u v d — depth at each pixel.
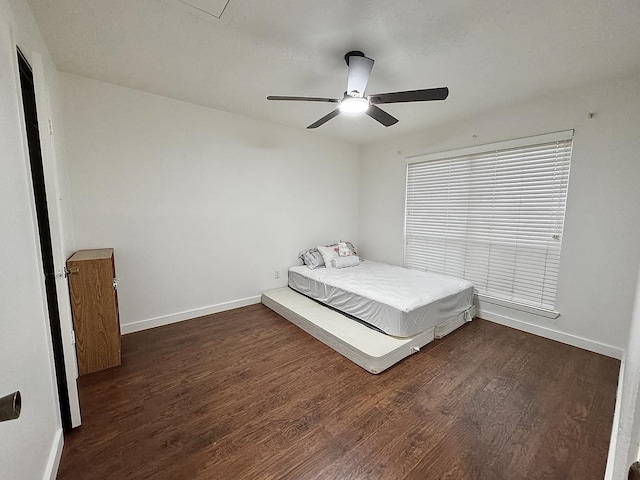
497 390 2.02
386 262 4.51
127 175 2.75
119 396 1.93
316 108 3.18
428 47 1.95
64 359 1.57
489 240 3.26
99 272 2.19
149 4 1.57
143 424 1.68
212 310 3.43
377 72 2.30
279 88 2.67
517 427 1.68
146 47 2.00
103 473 1.37
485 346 2.68
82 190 2.54
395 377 2.17
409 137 4.04
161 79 2.51
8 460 0.88
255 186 3.65
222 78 2.48
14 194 1.08
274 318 3.31
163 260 3.04
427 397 1.94
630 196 2.34
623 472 0.61
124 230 2.78
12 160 1.09
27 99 1.50
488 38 1.84
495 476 1.36
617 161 2.38
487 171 3.22
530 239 2.94
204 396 1.95
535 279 2.93
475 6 1.55
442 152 3.62
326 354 2.51
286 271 4.10
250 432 1.63
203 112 3.14
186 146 3.07
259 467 1.41
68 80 2.42
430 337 2.73
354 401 1.90
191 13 1.65
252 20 1.70
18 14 1.38
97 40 1.92
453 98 2.77
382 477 1.36
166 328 3.02
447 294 2.88
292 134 3.94
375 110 2.23
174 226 3.07
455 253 3.61
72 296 2.12
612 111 2.38
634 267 2.35
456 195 3.54
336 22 1.70
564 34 1.78
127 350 2.55
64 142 2.38
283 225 3.99
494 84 2.49
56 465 1.35
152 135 2.85
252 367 2.30
